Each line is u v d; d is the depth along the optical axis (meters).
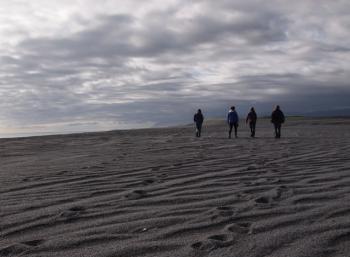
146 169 9.71
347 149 13.56
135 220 5.12
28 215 5.45
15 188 7.54
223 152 13.80
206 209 5.59
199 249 4.04
